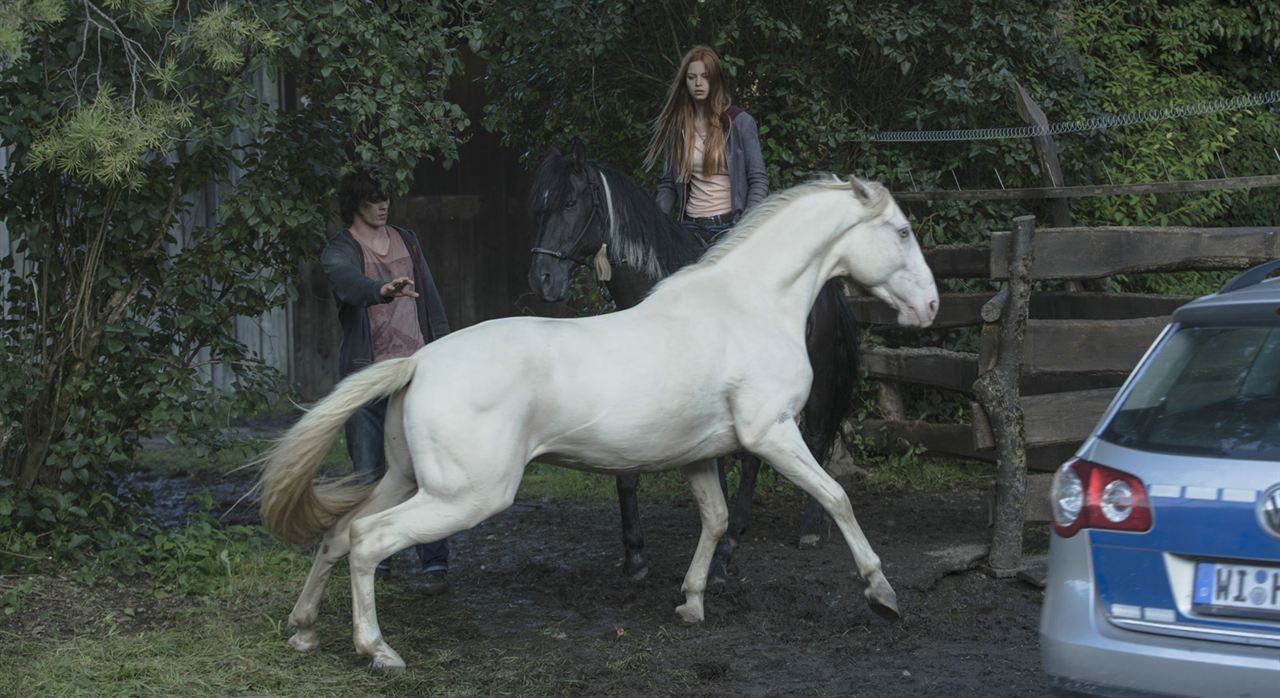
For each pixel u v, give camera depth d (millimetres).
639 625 5176
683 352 4590
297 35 5543
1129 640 3203
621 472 4711
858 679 4500
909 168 8312
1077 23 9531
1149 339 5785
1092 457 3434
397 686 4340
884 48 7961
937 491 7836
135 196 5711
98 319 5797
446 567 5652
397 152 5766
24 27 4754
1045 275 5691
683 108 6090
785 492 7805
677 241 5625
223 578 5527
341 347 5590
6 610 4891
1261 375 3314
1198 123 9406
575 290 8648
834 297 6309
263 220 5910
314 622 4641
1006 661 4691
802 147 8266
